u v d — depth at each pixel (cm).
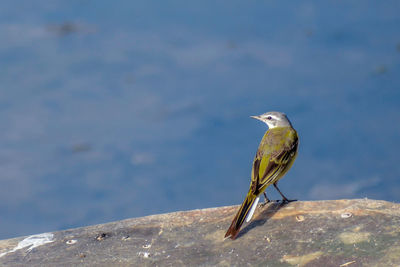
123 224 863
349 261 707
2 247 820
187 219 859
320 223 796
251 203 838
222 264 732
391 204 834
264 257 737
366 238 748
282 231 789
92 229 858
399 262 693
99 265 754
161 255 766
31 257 787
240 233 798
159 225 848
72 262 766
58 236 844
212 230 818
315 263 712
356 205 836
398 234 750
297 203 865
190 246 782
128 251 783
